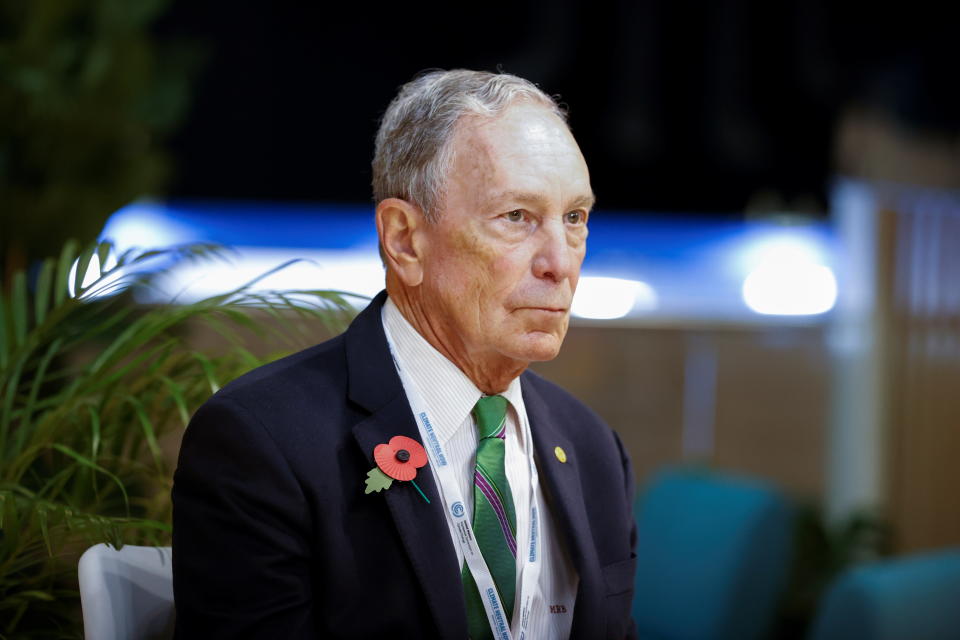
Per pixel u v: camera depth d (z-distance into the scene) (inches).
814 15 860.6
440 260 176.2
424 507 173.3
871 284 702.5
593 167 897.5
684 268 856.3
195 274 699.4
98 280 206.1
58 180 403.2
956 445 658.8
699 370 713.0
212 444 169.5
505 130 173.5
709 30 884.6
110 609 181.9
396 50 841.5
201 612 165.0
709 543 411.2
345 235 836.0
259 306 224.4
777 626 539.2
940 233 676.7
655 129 895.1
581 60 886.4
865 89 754.8
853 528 602.5
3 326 232.1
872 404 690.2
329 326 235.1
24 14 395.2
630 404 708.0
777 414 716.0
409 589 170.4
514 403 190.9
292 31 820.6
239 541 164.9
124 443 226.1
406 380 184.4
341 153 832.9
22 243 392.5
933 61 741.3
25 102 385.4
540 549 186.7
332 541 168.2
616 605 193.6
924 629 341.1
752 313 774.5
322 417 175.5
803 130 880.3
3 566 200.5
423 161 176.1
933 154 703.1
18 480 210.7
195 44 482.6
